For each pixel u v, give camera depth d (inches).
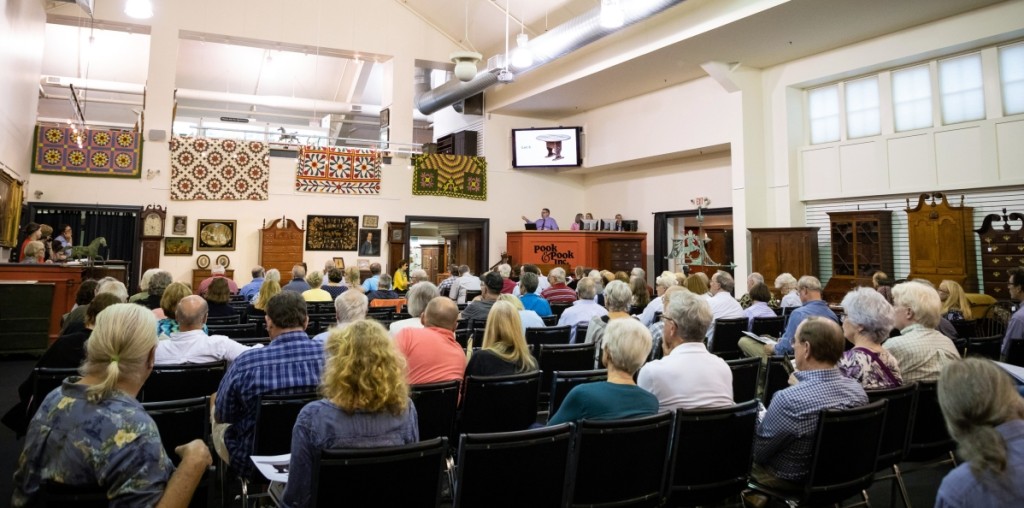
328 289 291.7
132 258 429.1
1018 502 49.1
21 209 378.9
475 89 472.4
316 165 479.2
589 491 84.4
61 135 415.5
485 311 195.3
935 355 119.3
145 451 58.7
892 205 351.9
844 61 362.0
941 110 330.3
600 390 90.5
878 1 296.7
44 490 57.8
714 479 94.0
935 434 114.7
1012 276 180.7
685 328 105.8
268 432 96.0
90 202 419.8
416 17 521.3
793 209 390.6
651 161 501.0
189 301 128.6
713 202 462.6
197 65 597.0
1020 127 296.5
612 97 493.0
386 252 496.1
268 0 474.9
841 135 375.9
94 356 61.6
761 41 356.8
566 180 576.1
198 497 68.1
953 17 313.1
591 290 198.5
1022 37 299.0
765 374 143.1
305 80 637.9
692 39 355.3
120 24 444.5
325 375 74.5
